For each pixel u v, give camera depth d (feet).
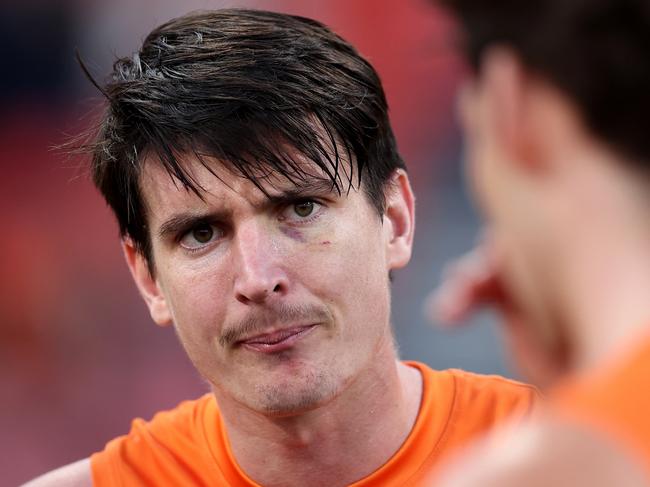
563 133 8.34
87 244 84.12
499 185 8.89
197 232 19.04
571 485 7.53
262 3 82.74
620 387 7.98
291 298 18.31
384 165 20.67
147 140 19.16
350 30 83.35
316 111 19.06
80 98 86.43
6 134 86.22
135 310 82.28
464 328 74.79
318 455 20.38
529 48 8.26
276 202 18.44
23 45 86.33
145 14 85.20
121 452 22.81
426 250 79.77
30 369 81.41
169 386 79.92
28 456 78.23
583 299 8.46
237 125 18.42
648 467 7.54
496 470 7.86
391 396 20.72
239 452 20.99
